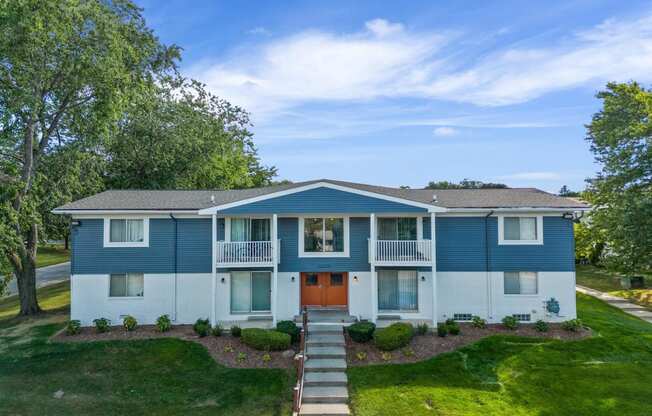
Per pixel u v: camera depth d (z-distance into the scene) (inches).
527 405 538.0
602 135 1263.5
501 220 826.8
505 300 820.6
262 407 537.0
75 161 1021.8
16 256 911.7
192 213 808.9
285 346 690.2
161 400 553.3
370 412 522.0
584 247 1380.4
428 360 657.0
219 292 820.6
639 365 647.1
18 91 798.5
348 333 743.1
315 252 831.1
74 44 849.5
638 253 1066.7
